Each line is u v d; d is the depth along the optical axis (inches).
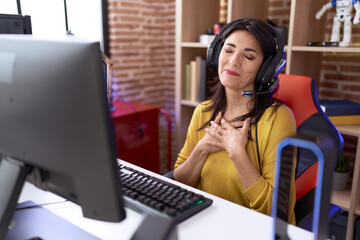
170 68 118.6
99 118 21.4
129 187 34.9
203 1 93.9
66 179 24.6
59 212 33.4
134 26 106.0
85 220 31.7
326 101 76.6
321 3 79.4
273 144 43.2
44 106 23.2
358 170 67.3
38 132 24.1
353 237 71.3
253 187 40.3
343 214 71.9
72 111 22.1
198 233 29.5
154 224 23.5
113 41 102.0
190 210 32.0
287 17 87.6
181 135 98.6
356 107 72.1
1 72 25.0
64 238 28.5
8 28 48.1
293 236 29.0
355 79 81.7
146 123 94.4
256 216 32.4
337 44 71.6
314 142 20.1
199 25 94.7
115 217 23.2
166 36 116.5
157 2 110.7
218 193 46.5
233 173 44.2
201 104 54.0
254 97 46.5
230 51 44.9
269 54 44.4
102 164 22.2
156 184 35.5
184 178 48.6
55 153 23.8
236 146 42.5
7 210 25.8
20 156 26.1
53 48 22.3
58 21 91.3
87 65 21.0
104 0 100.1
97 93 21.1
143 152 95.2
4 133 26.3
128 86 108.3
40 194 37.7
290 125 44.2
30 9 84.9
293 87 50.1
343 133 68.1
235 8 80.7
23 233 29.3
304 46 74.4
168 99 121.7
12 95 24.7
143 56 110.8
